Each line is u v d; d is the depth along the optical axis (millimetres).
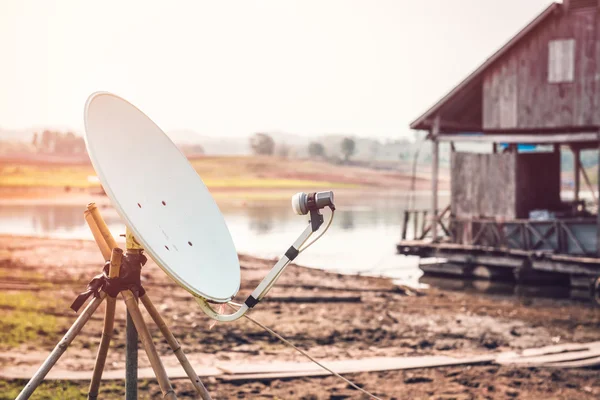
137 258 3383
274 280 3338
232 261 3848
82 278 17172
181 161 3932
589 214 24625
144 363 8703
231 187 133750
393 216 55344
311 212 3340
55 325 10883
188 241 3594
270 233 38688
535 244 21219
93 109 3340
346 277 20328
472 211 22938
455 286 19750
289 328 11953
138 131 3672
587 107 20938
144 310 12680
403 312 14375
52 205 70250
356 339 11367
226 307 3682
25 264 19875
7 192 102062
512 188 22125
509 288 19516
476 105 24062
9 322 10891
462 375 9031
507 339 11844
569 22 21078
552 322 13758
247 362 9195
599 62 20750
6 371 7914
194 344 10203
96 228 3551
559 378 9016
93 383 3492
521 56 21891
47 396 7000
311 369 8867
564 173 138625
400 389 8258
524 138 21703
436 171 23516
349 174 182375
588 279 19297
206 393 3516
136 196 3385
